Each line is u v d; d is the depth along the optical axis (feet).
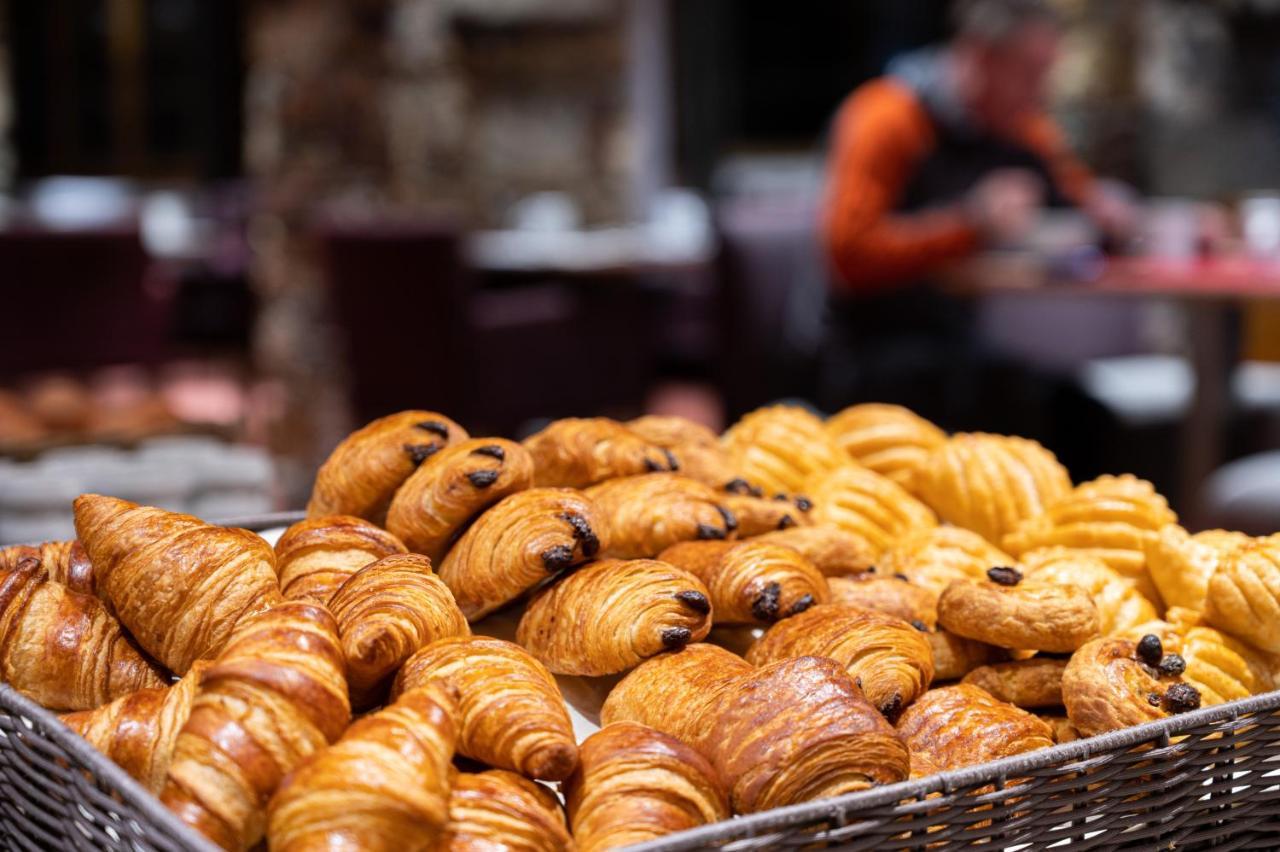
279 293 17.94
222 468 6.61
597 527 3.51
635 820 2.64
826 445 4.77
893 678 3.24
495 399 17.49
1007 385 13.42
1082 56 19.61
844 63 26.94
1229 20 19.33
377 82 18.65
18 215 25.85
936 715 3.27
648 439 4.57
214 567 3.07
